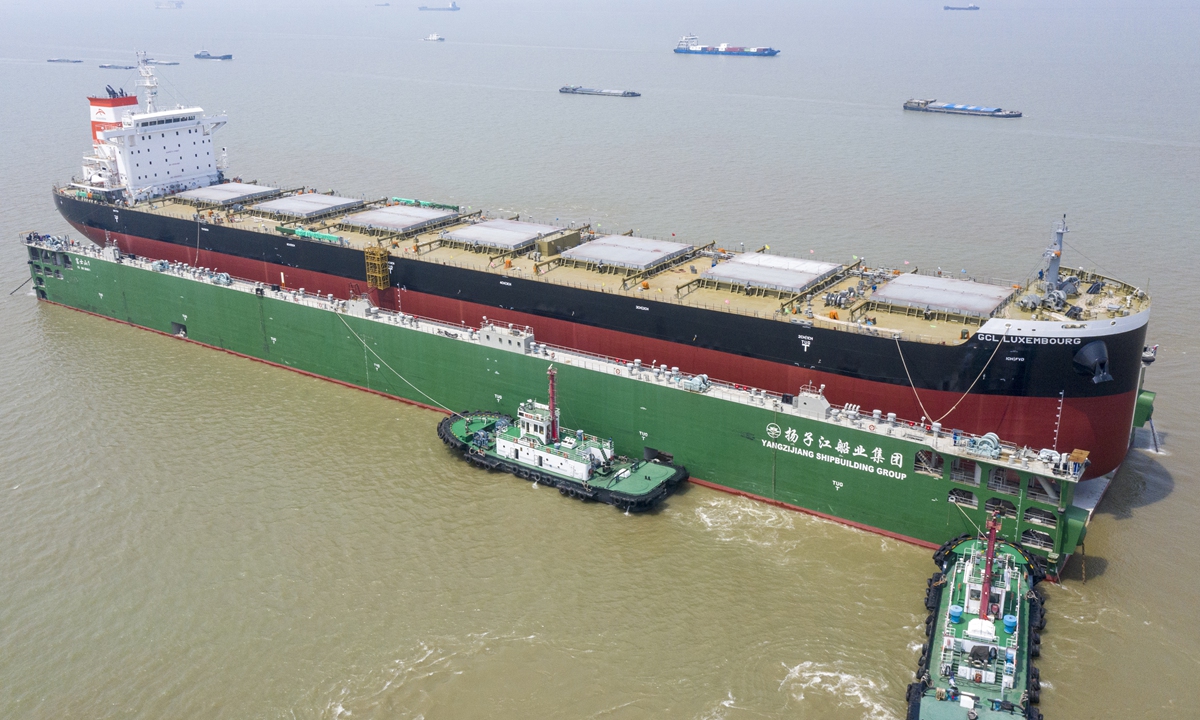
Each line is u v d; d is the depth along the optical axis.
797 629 50.28
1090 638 48.78
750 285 67.94
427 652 48.91
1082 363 53.97
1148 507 60.03
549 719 44.62
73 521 60.44
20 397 79.25
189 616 51.75
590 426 69.88
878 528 58.72
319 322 82.75
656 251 77.69
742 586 53.94
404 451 69.94
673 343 68.88
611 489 61.72
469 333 75.75
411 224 88.31
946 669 44.03
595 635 50.06
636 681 46.88
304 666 48.09
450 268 78.69
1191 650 47.94
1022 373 55.31
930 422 59.22
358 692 46.31
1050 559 52.47
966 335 57.06
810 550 57.31
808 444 59.31
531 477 64.62
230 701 45.94
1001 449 53.53
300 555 56.84
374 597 53.12
